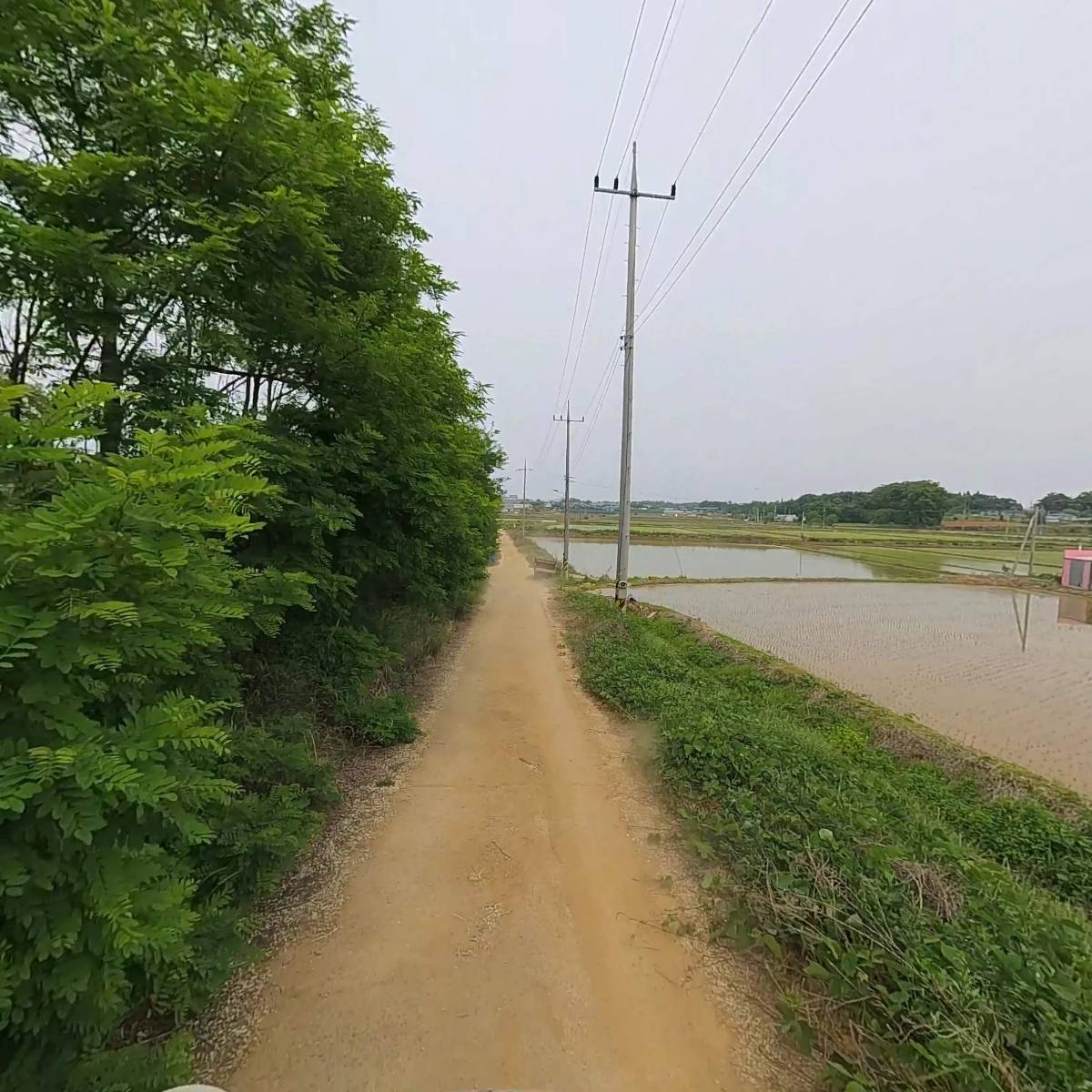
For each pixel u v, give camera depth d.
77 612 1.60
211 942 2.70
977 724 9.27
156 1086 1.94
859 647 15.22
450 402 7.92
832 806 4.57
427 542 7.78
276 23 4.46
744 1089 2.47
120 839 1.83
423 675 9.44
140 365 3.74
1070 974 2.88
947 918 3.27
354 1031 2.66
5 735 1.60
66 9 2.87
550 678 9.87
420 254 6.39
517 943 3.34
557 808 5.09
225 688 3.34
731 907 3.59
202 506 2.06
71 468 1.92
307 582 4.07
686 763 5.67
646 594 26.56
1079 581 29.53
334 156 3.89
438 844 4.39
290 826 3.58
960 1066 2.21
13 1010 1.58
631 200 15.75
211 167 3.39
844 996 2.73
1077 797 6.43
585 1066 2.55
